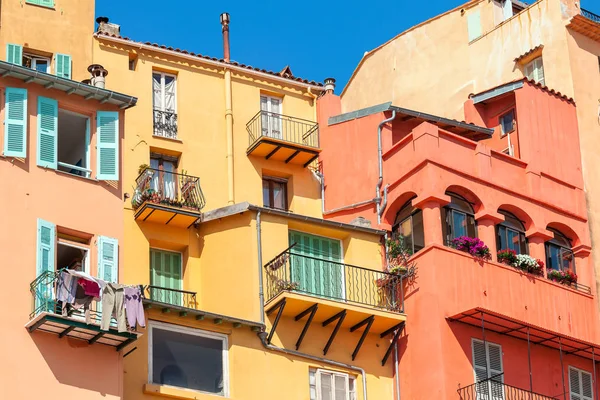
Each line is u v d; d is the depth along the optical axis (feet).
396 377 133.80
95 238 118.01
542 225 145.89
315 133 151.53
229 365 124.26
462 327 134.41
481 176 143.33
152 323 121.49
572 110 156.04
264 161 148.15
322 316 131.44
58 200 117.50
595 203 152.46
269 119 150.51
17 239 113.80
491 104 159.33
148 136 142.20
